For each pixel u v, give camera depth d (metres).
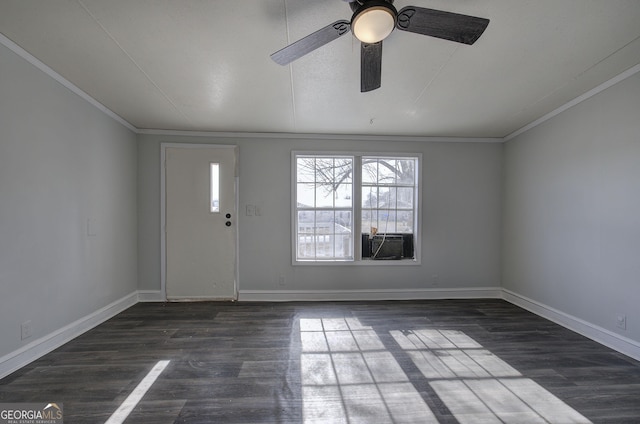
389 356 2.14
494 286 3.72
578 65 2.07
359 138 3.64
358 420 1.49
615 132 2.26
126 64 2.06
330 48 1.86
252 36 1.75
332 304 3.40
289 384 1.79
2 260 1.82
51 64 2.07
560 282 2.80
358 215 3.64
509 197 3.58
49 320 2.18
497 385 1.79
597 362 2.06
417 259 3.67
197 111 2.92
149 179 3.47
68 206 2.36
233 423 1.46
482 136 3.68
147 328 2.66
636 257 2.12
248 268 3.56
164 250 3.49
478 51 1.90
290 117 3.08
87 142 2.58
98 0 1.45
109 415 1.51
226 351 2.21
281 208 3.59
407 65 2.07
